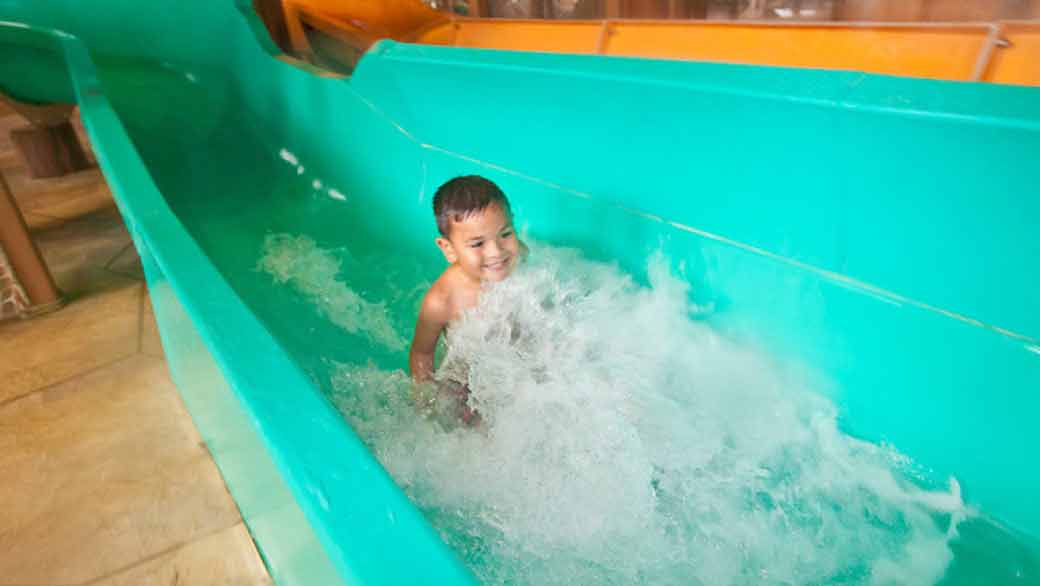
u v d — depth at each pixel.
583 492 1.15
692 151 1.51
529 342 1.47
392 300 2.02
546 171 1.94
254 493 1.16
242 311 1.04
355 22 3.53
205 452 1.62
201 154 3.07
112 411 1.79
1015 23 1.61
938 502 1.17
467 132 2.16
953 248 1.12
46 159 3.83
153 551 1.36
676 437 1.26
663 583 1.03
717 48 2.21
